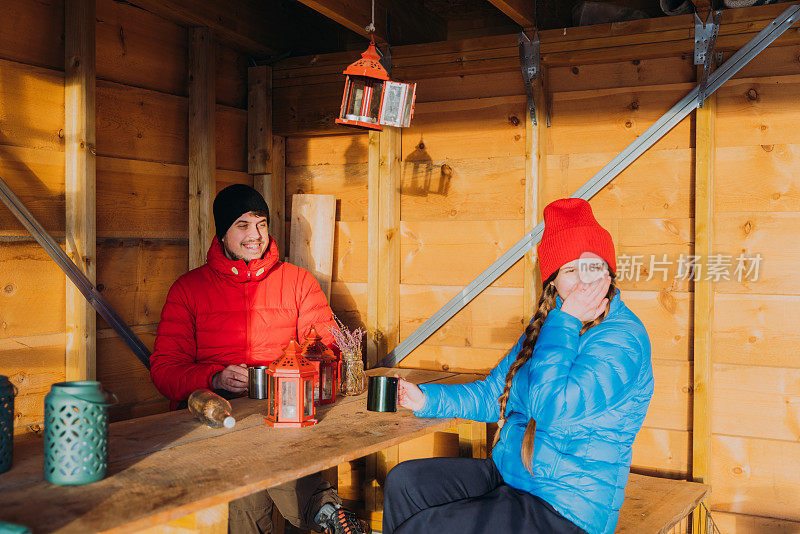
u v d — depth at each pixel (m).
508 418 2.07
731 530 2.88
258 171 3.69
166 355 2.65
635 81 3.05
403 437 1.95
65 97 2.76
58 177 2.75
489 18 3.86
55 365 2.73
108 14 2.96
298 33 3.87
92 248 2.78
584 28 3.06
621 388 1.81
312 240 3.63
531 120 3.15
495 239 3.31
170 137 3.28
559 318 1.90
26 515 1.29
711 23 2.81
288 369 2.02
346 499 3.57
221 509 1.89
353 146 3.64
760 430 2.84
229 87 3.61
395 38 3.46
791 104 2.79
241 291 2.83
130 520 1.28
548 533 1.70
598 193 3.11
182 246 3.34
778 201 2.82
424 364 3.44
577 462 1.81
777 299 2.81
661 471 3.00
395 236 3.45
